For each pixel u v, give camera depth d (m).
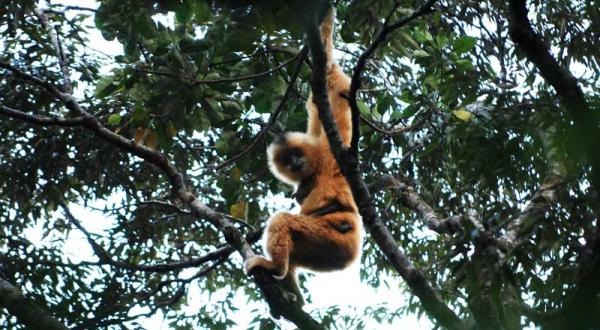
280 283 11.08
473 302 7.62
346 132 11.48
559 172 8.09
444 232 9.78
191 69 10.81
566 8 11.22
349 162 8.66
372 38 10.77
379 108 11.25
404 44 10.88
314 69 8.40
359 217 11.70
